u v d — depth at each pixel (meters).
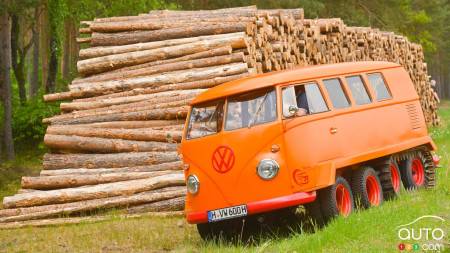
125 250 9.25
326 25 19.38
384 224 7.99
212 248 8.69
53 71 26.72
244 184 8.60
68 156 13.30
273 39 16.16
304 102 8.92
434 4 58.19
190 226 10.56
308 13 38.94
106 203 12.02
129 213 11.95
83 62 15.37
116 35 15.79
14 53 27.47
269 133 8.56
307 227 9.12
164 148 13.00
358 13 44.59
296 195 8.41
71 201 12.35
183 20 15.76
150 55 14.98
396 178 10.73
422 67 30.41
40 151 23.97
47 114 23.92
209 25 15.08
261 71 15.09
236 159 8.66
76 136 13.54
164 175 12.23
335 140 9.08
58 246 9.80
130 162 12.85
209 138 8.90
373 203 9.76
